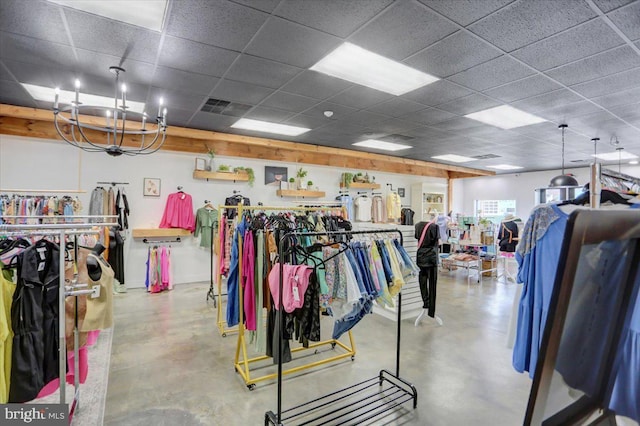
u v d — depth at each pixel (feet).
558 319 1.82
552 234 4.81
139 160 20.47
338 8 7.80
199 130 19.79
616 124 17.07
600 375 2.27
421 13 7.94
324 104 14.92
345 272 7.66
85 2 7.72
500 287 21.13
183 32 8.95
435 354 11.39
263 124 18.62
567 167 31.81
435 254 13.98
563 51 9.71
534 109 15.01
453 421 7.79
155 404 8.34
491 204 38.70
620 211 1.96
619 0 7.34
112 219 17.07
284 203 24.81
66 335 6.98
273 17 8.20
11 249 6.20
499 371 10.21
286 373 9.85
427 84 12.37
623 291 2.19
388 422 7.73
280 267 7.18
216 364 10.50
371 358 11.05
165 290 19.83
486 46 9.48
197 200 22.26
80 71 11.42
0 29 8.78
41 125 17.75
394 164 32.94
